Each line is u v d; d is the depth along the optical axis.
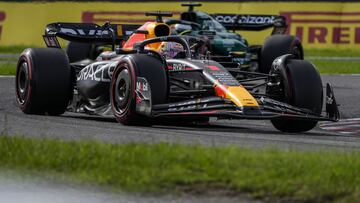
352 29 107.25
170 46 38.00
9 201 19.70
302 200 19.86
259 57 60.78
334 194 20.12
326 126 40.34
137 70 33.16
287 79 35.22
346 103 50.62
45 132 30.69
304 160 22.62
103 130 31.91
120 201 19.73
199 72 34.16
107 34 42.31
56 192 20.44
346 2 107.31
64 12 109.25
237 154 23.05
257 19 65.88
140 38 39.50
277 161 22.31
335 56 103.38
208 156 22.55
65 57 39.00
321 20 107.94
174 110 32.28
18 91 39.44
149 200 19.81
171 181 20.86
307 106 35.09
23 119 35.91
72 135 29.92
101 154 23.14
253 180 20.66
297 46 60.06
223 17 66.62
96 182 21.14
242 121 41.03
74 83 39.34
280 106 33.56
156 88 32.97
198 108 32.03
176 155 22.75
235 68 37.88
